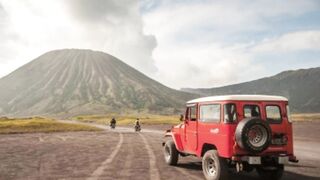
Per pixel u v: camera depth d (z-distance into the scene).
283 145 12.16
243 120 11.53
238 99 12.02
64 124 73.12
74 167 16.28
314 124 72.31
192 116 14.59
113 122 67.31
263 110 12.20
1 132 53.75
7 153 22.52
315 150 24.19
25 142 32.59
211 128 12.84
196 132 14.00
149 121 113.81
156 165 16.92
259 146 11.43
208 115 13.18
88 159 19.30
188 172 14.82
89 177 13.70
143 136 42.00
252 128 11.41
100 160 18.88
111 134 47.22
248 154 11.69
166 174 14.33
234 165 12.72
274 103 12.36
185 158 19.66
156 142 31.97
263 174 13.73
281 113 12.37
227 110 11.98
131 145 28.67
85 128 66.19
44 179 13.37
